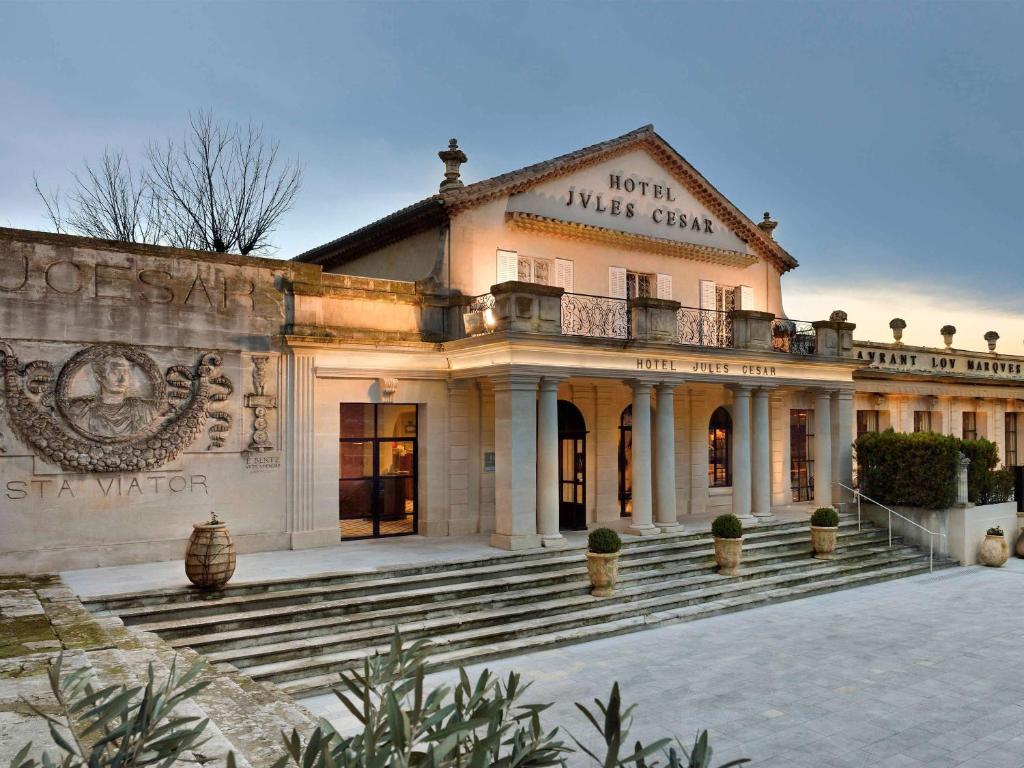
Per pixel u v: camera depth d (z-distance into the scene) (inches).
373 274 798.5
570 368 638.5
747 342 764.6
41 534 510.6
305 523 611.8
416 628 464.4
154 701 92.0
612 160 800.3
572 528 758.5
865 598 625.6
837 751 332.5
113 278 541.6
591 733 346.9
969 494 807.7
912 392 1003.9
